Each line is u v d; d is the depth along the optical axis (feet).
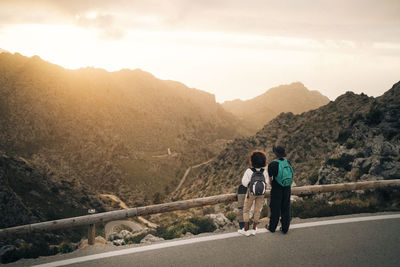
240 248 15.26
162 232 21.45
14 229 15.10
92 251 15.06
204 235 16.97
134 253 14.79
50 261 14.05
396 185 22.56
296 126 304.91
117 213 16.97
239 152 337.52
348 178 40.83
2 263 13.85
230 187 266.77
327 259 14.15
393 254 14.65
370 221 18.94
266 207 23.85
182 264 13.67
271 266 13.51
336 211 20.81
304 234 17.01
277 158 16.42
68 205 300.81
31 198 266.36
